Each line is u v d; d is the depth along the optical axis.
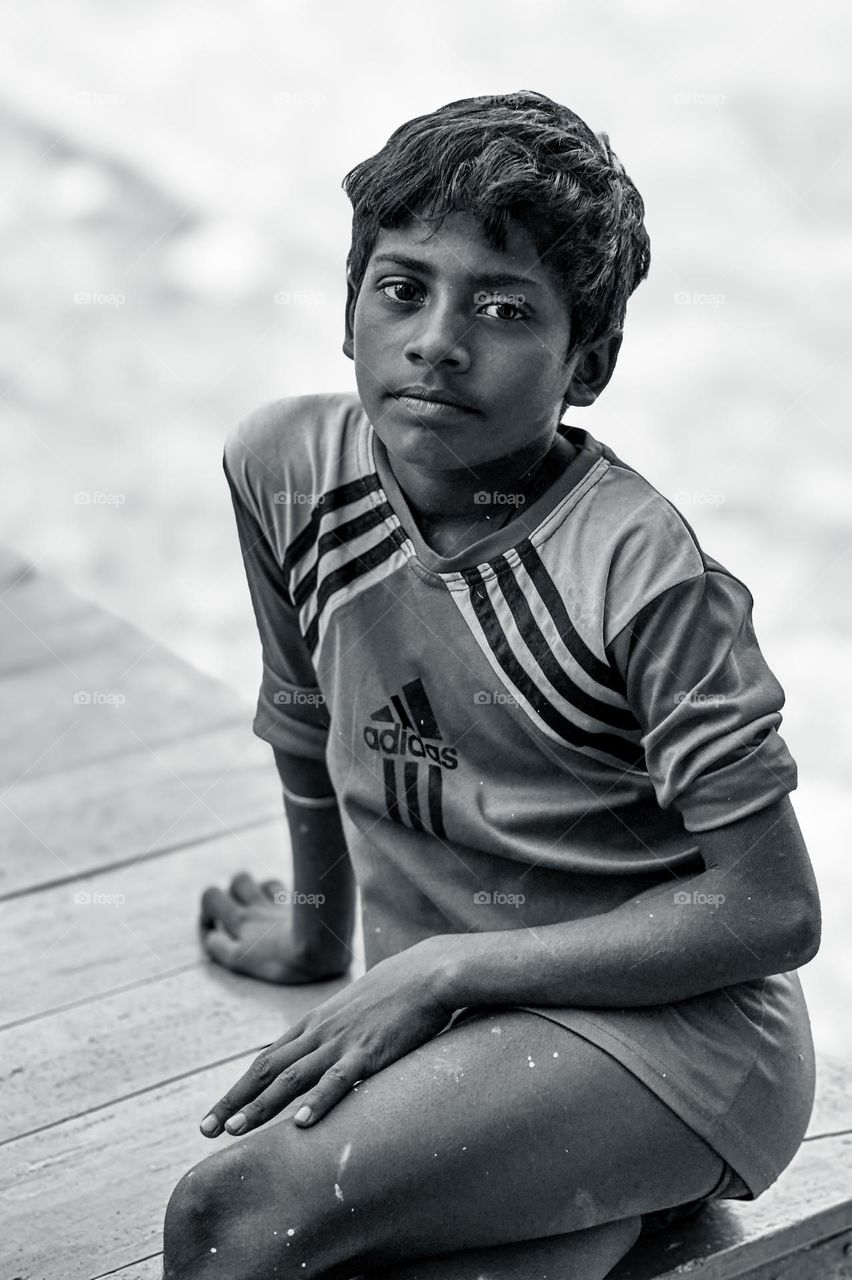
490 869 2.16
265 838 3.19
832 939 4.13
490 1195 1.91
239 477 2.26
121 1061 2.59
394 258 1.94
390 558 2.11
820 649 5.07
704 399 6.14
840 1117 2.41
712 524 5.50
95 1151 2.40
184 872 3.07
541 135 1.92
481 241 1.89
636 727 2.05
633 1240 2.07
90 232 7.17
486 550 2.03
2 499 5.63
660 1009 2.03
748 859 1.96
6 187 7.34
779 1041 2.09
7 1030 2.65
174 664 3.81
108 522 5.55
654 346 6.36
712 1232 2.17
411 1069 1.96
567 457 2.06
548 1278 1.97
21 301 6.75
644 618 1.94
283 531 2.22
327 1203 1.89
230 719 3.60
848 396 6.05
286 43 8.56
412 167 1.91
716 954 1.97
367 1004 2.03
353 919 2.75
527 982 1.99
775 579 5.30
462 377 1.92
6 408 6.11
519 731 2.07
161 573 5.36
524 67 8.05
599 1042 1.97
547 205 1.89
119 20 8.87
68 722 3.54
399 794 2.19
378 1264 1.96
